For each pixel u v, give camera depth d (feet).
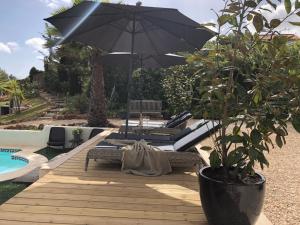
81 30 21.34
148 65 36.91
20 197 14.23
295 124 10.02
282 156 28.04
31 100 88.79
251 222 10.98
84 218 12.26
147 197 14.84
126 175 18.42
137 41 27.40
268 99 10.70
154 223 12.01
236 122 11.17
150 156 19.10
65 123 54.44
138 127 31.27
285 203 16.15
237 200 10.63
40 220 11.96
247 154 10.67
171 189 16.11
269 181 20.24
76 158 22.36
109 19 21.24
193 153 19.16
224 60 11.49
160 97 65.87
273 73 10.32
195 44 20.45
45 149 42.14
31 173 25.39
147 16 19.83
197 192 15.71
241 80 11.60
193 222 12.18
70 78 82.33
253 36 10.94
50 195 14.62
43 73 101.96
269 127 10.43
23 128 49.90
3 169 35.12
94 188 15.88
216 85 11.14
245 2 10.75
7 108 73.05
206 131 18.79
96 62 47.83
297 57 10.46
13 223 11.63
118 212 12.96
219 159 11.47
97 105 48.37
